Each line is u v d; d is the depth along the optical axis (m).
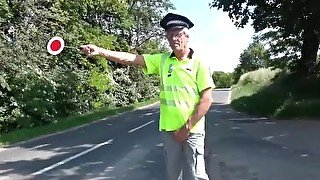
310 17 23.64
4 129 22.75
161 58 4.04
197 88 3.89
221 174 8.72
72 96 30.80
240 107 31.81
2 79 20.30
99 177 8.88
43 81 24.89
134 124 23.02
